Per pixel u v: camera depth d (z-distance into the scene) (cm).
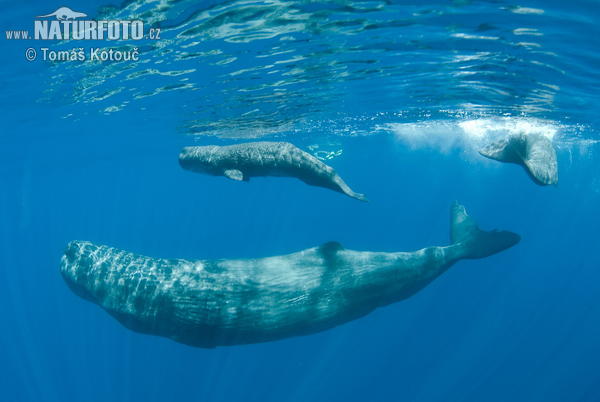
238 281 875
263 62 1149
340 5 775
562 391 2238
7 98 1441
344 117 2272
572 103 1598
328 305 913
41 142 2620
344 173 7544
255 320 852
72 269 944
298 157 769
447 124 2598
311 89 1512
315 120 2308
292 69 1234
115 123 2125
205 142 2980
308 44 1005
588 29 828
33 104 1562
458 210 1270
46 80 1250
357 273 956
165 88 1419
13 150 2850
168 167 4956
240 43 988
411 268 1023
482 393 2209
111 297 889
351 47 1027
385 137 3472
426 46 1013
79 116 1875
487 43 971
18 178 4666
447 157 4819
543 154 977
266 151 796
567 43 921
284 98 1653
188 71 1216
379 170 7100
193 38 953
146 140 2864
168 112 1856
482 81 1367
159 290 860
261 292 871
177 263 909
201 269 892
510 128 2430
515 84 1357
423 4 766
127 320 878
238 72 1243
